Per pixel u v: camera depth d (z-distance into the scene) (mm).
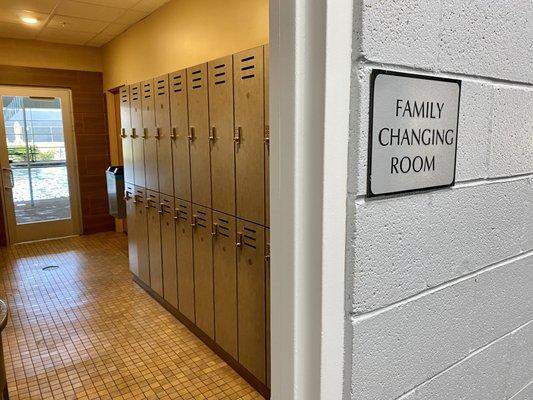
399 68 621
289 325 658
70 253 5219
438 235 745
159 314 3453
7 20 4492
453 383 841
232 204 2453
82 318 3385
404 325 712
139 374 2598
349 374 653
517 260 949
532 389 1081
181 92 2854
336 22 550
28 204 5711
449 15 681
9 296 3846
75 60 5770
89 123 5980
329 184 582
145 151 3518
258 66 2121
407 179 667
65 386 2471
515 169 892
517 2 809
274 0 600
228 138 2418
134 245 4047
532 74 880
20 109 5508
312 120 577
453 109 724
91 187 6113
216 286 2721
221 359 2764
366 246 630
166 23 4059
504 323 947
